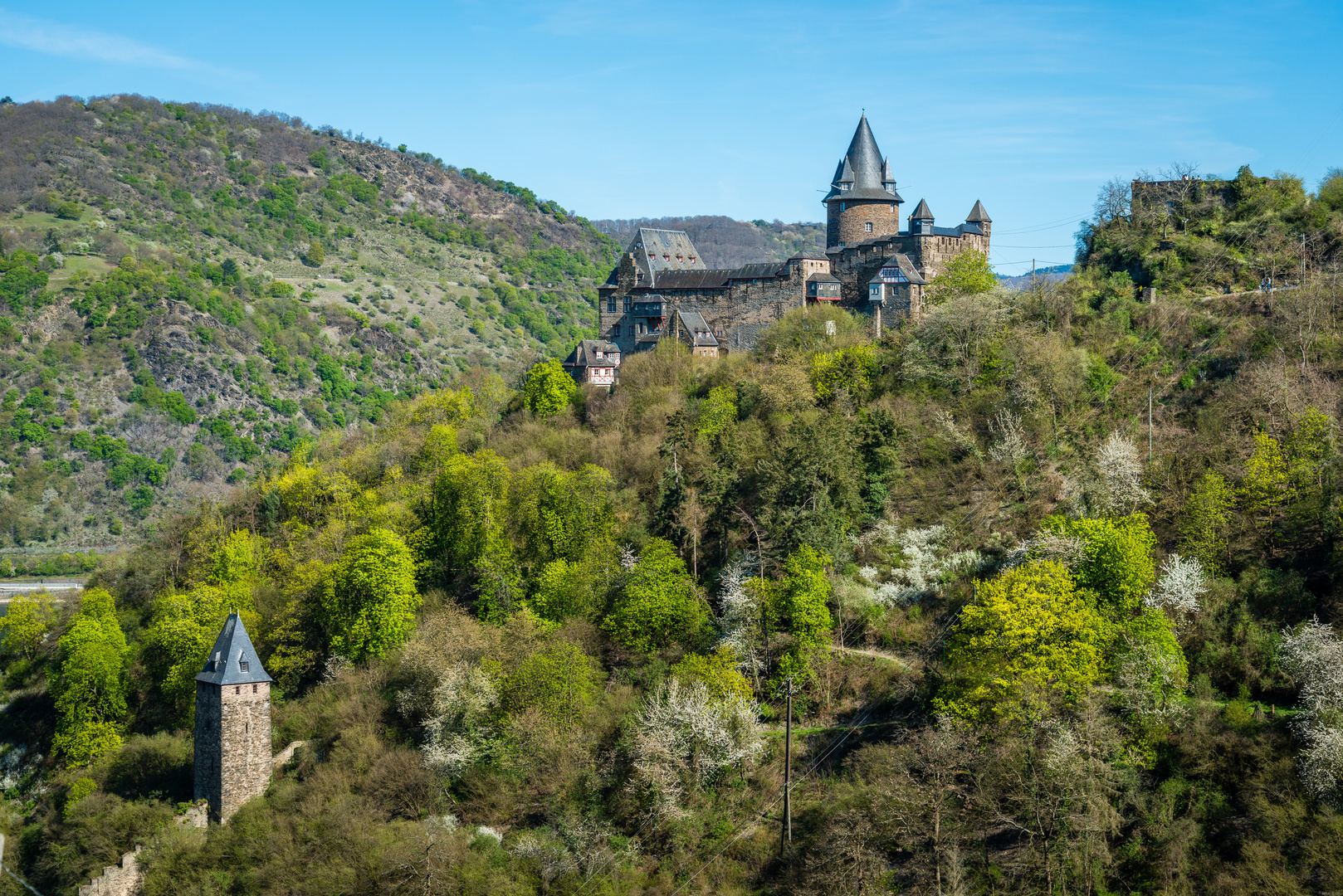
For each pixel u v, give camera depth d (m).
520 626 90.62
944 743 66.62
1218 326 105.75
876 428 99.19
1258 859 60.22
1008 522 91.50
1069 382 103.25
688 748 76.12
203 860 81.62
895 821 66.44
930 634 83.06
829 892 65.19
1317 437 84.25
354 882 73.69
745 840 71.94
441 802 80.88
